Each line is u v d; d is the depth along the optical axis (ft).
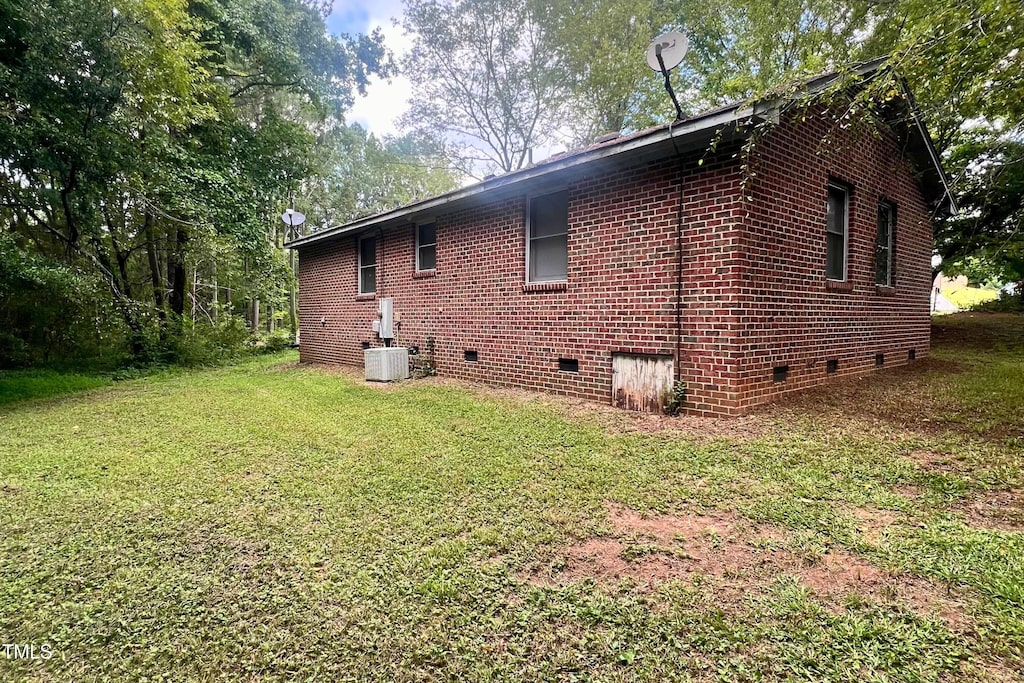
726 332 16.02
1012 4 11.66
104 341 37.65
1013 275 44.04
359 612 6.78
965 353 31.71
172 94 31.81
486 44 65.36
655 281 17.94
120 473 12.99
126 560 8.37
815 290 19.48
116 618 6.77
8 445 16.10
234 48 44.21
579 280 20.58
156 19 28.25
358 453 14.20
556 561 8.02
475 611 6.74
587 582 7.38
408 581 7.52
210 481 12.25
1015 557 7.54
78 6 23.54
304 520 9.84
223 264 49.96
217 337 48.06
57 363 37.37
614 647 5.95
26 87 22.90
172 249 45.68
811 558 7.85
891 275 25.30
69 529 9.62
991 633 5.92
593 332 20.13
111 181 29.48
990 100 17.26
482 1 62.49
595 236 19.94
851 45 36.27
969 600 6.58
